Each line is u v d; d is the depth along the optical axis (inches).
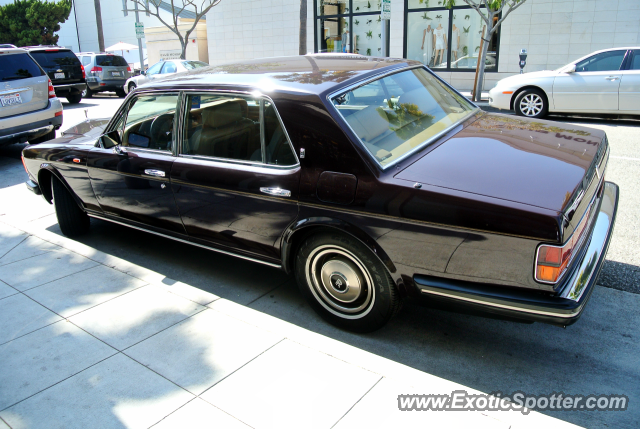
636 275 145.2
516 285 97.5
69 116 507.8
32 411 104.3
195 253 178.2
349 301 122.5
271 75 134.0
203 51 955.3
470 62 582.9
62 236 200.5
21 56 331.0
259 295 146.9
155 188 151.2
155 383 110.6
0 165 328.2
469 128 136.4
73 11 1563.7
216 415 100.0
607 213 128.2
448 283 104.6
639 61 354.6
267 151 125.1
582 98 373.4
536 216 91.5
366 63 148.6
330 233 117.3
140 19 1462.8
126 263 172.1
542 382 105.6
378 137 116.4
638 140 309.9
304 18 533.0
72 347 125.3
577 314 94.5
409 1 605.9
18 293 154.3
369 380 108.2
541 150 117.3
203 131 138.2
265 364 115.0
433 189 101.8
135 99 155.3
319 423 96.3
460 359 114.2
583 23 500.4
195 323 133.3
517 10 529.3
